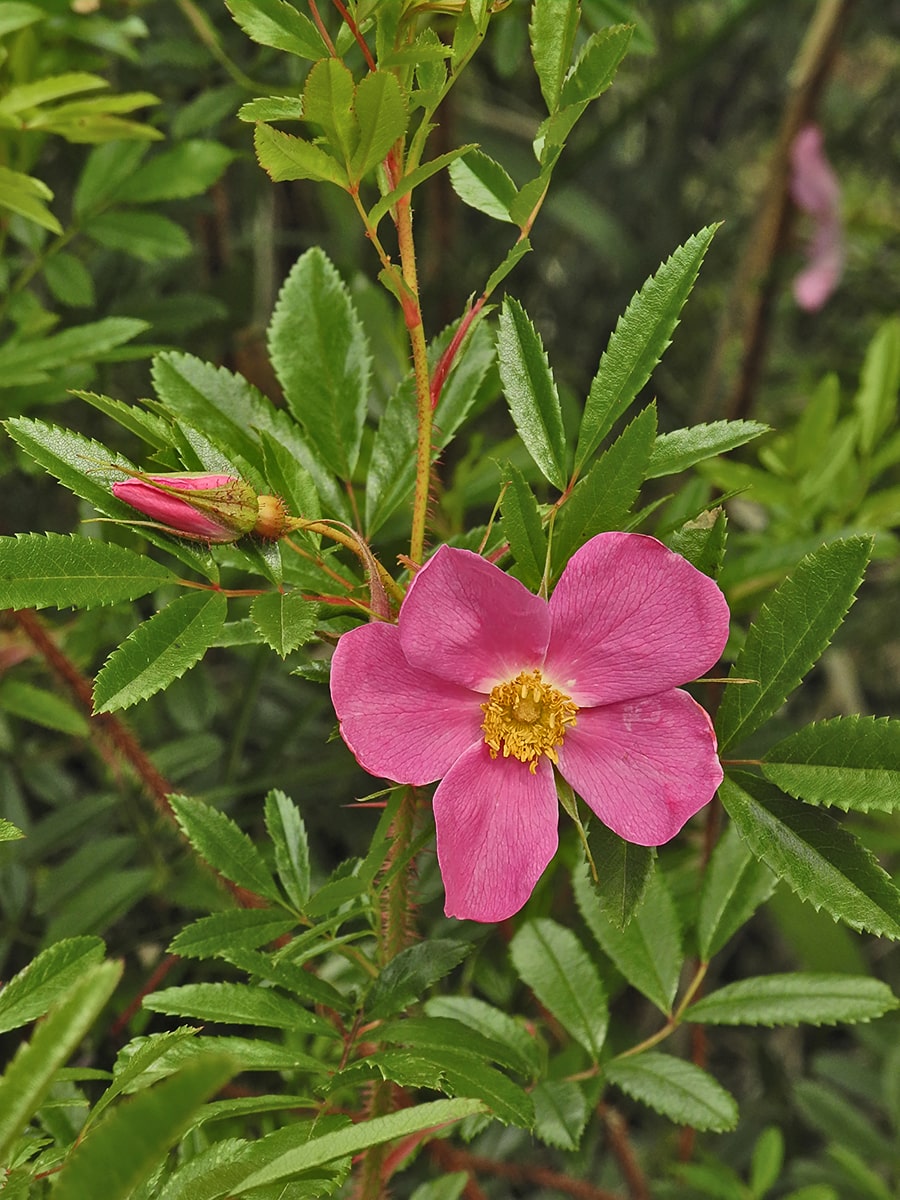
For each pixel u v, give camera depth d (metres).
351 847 0.60
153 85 0.54
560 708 0.29
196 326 0.51
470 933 0.40
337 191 0.65
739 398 0.64
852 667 0.78
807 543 0.46
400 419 0.34
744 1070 0.75
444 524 0.45
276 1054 0.30
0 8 0.39
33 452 0.29
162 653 0.28
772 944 0.77
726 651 0.45
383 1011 0.31
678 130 0.88
